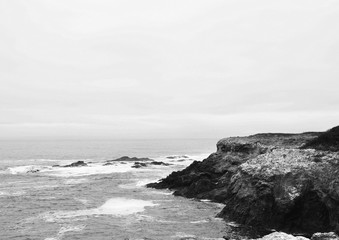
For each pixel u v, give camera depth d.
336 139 41.28
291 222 31.52
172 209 39.88
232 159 52.97
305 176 32.03
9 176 67.56
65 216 36.41
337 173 30.62
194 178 51.12
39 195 47.97
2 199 45.16
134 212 38.34
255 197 34.00
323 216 30.14
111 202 43.53
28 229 31.59
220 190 45.59
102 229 31.58
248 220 33.34
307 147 42.53
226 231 31.30
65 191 51.16
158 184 54.69
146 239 28.83
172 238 29.11
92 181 60.75
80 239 28.83
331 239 18.77
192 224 33.56
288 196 31.30
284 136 61.53
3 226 32.56
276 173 33.97
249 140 57.88
